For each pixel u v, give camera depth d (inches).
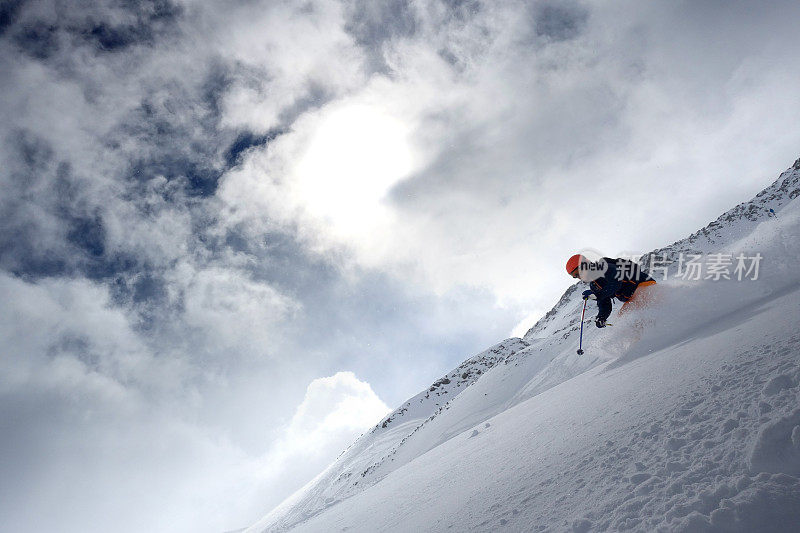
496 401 697.0
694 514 63.2
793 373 85.2
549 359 656.4
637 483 80.9
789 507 58.0
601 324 244.8
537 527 85.4
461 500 132.5
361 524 191.9
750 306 178.4
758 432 72.2
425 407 1392.7
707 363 123.3
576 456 111.6
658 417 104.4
